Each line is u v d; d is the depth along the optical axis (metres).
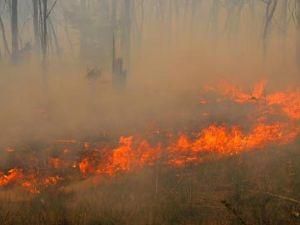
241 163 10.41
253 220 7.35
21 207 8.34
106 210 7.89
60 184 10.34
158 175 10.10
